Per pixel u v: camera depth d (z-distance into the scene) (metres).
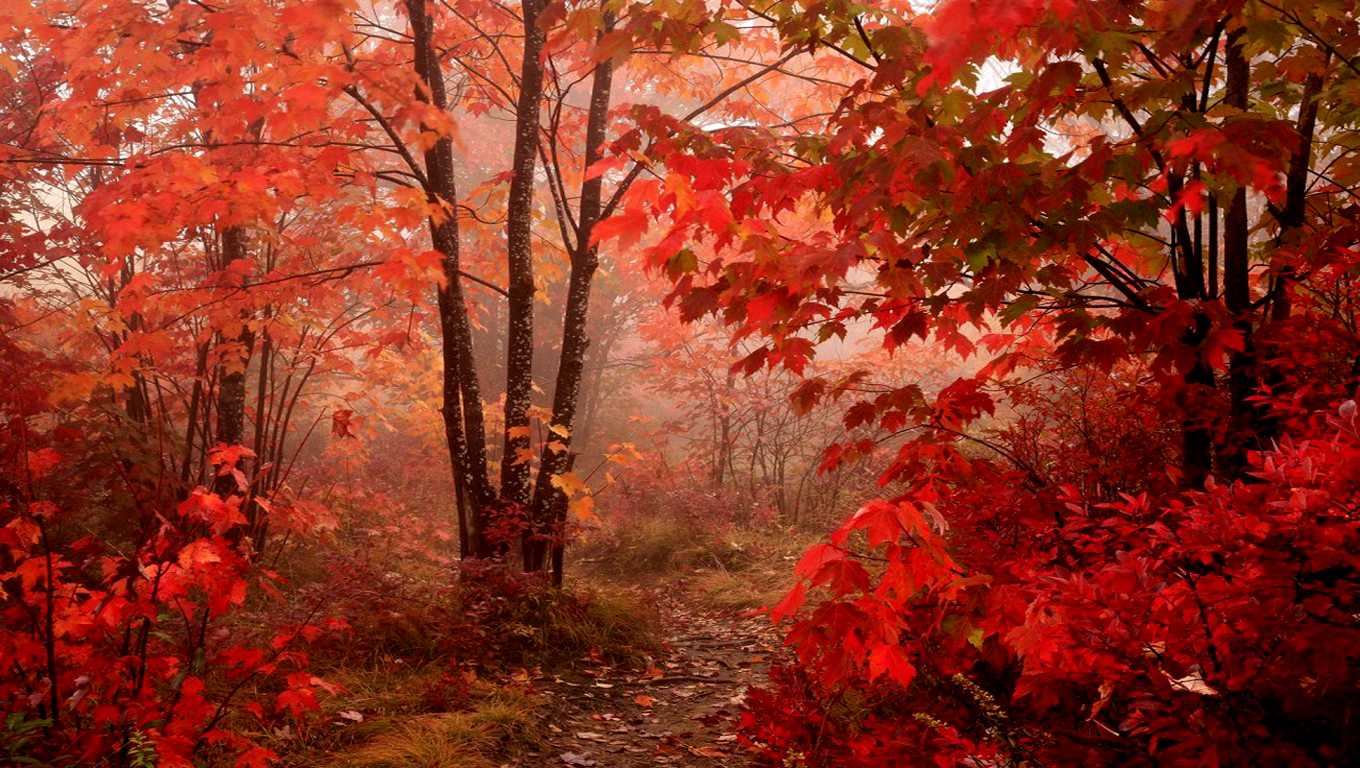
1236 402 3.20
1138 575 1.92
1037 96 2.62
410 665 5.27
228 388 7.05
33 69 6.71
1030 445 3.89
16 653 2.93
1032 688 2.31
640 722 5.02
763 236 2.56
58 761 2.83
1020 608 2.09
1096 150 2.60
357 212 4.93
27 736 2.80
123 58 4.48
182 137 6.46
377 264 6.29
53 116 4.99
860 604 2.04
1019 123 2.89
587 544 10.24
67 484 5.54
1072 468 3.57
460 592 6.38
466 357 7.17
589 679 5.66
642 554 10.01
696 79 8.02
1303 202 3.35
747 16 3.61
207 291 5.74
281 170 4.78
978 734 2.93
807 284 2.63
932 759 2.56
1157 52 2.68
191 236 6.88
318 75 4.12
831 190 2.92
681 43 3.19
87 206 4.24
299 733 4.10
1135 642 1.90
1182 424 3.31
